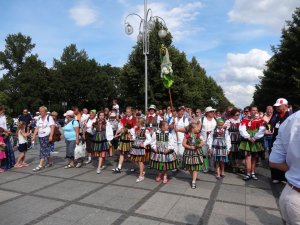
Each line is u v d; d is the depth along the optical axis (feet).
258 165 29.50
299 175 7.27
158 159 21.79
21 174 25.55
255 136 22.70
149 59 89.92
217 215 15.88
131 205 17.38
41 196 19.13
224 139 23.56
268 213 16.22
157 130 22.49
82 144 28.45
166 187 21.25
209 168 27.55
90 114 30.04
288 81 82.79
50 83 167.32
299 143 7.14
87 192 19.98
